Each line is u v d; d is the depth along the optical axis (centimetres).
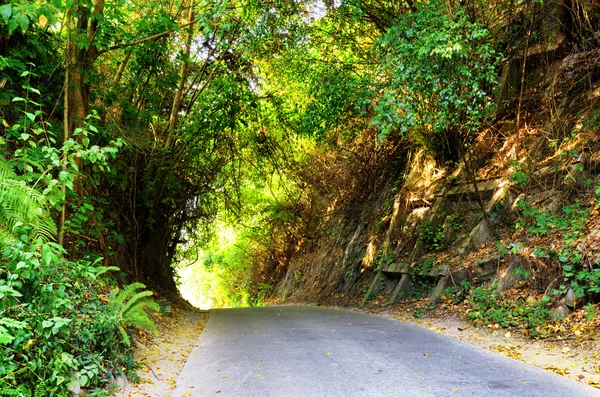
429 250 1187
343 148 1780
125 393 473
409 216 1342
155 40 1044
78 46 792
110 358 500
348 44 1273
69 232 785
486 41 1006
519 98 1117
